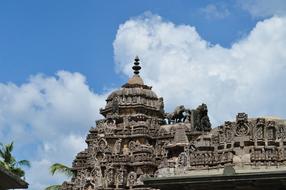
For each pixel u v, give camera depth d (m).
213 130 45.00
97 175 114.06
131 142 118.31
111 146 118.62
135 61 134.12
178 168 44.75
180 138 68.25
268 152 41.69
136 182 111.19
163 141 116.75
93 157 116.88
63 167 121.88
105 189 111.44
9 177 32.06
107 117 122.69
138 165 113.06
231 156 41.62
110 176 112.25
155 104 127.31
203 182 37.69
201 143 43.19
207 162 42.31
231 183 37.25
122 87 129.50
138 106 124.44
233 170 37.38
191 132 89.88
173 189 38.72
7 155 85.88
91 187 113.88
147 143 118.25
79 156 120.56
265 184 36.81
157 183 38.62
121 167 113.19
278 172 36.09
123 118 122.44
